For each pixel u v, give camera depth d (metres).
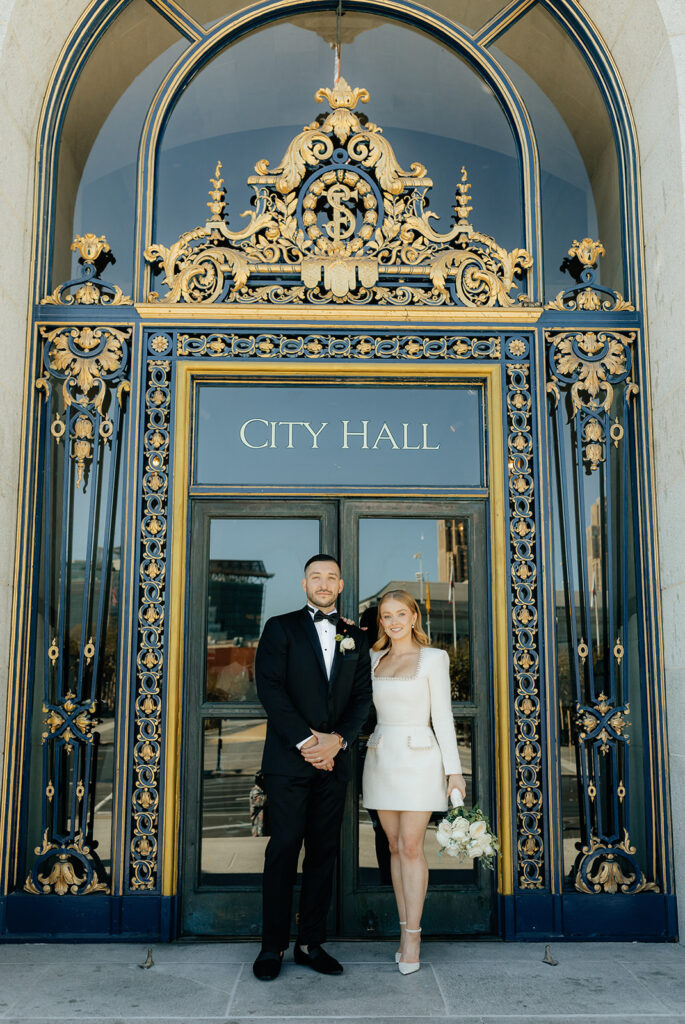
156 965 4.01
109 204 5.00
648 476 4.71
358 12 5.26
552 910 4.40
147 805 4.40
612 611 4.68
